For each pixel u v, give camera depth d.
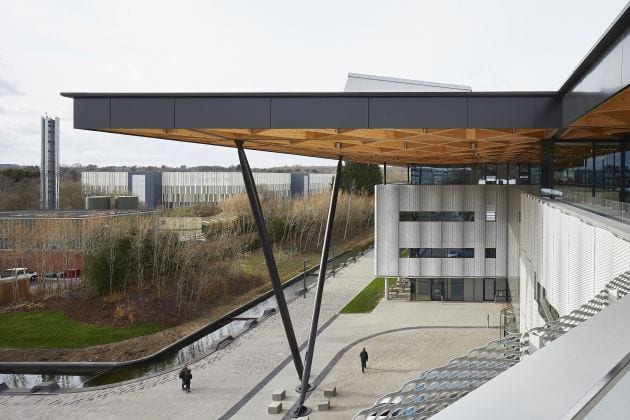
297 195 132.50
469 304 46.31
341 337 36.66
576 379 2.33
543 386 2.28
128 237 49.88
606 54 12.72
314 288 56.09
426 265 46.06
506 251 45.22
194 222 73.62
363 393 26.23
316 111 18.83
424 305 46.12
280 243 82.75
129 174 123.31
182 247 55.16
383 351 33.22
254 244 79.81
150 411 25.27
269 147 29.19
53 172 99.06
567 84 17.17
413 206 45.94
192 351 37.69
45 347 38.41
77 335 40.28
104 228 54.34
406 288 53.16
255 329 39.81
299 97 18.80
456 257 45.78
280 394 25.77
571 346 2.72
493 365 6.87
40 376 34.50
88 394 28.02
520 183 46.41
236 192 122.75
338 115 18.86
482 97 18.91
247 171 23.34
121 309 44.44
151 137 22.72
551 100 18.89
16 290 47.44
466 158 42.50
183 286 51.28
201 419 24.05
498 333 36.62
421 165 48.16
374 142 27.19
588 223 14.57
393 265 46.34
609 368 2.44
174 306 46.62
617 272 11.45
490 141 27.86
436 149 32.91
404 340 35.50
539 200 24.14
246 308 49.03
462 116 18.92
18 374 34.97
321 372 29.58
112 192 122.38
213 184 121.88
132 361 35.59
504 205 45.16
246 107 18.70
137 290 49.31
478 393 2.25
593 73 14.15
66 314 44.03
